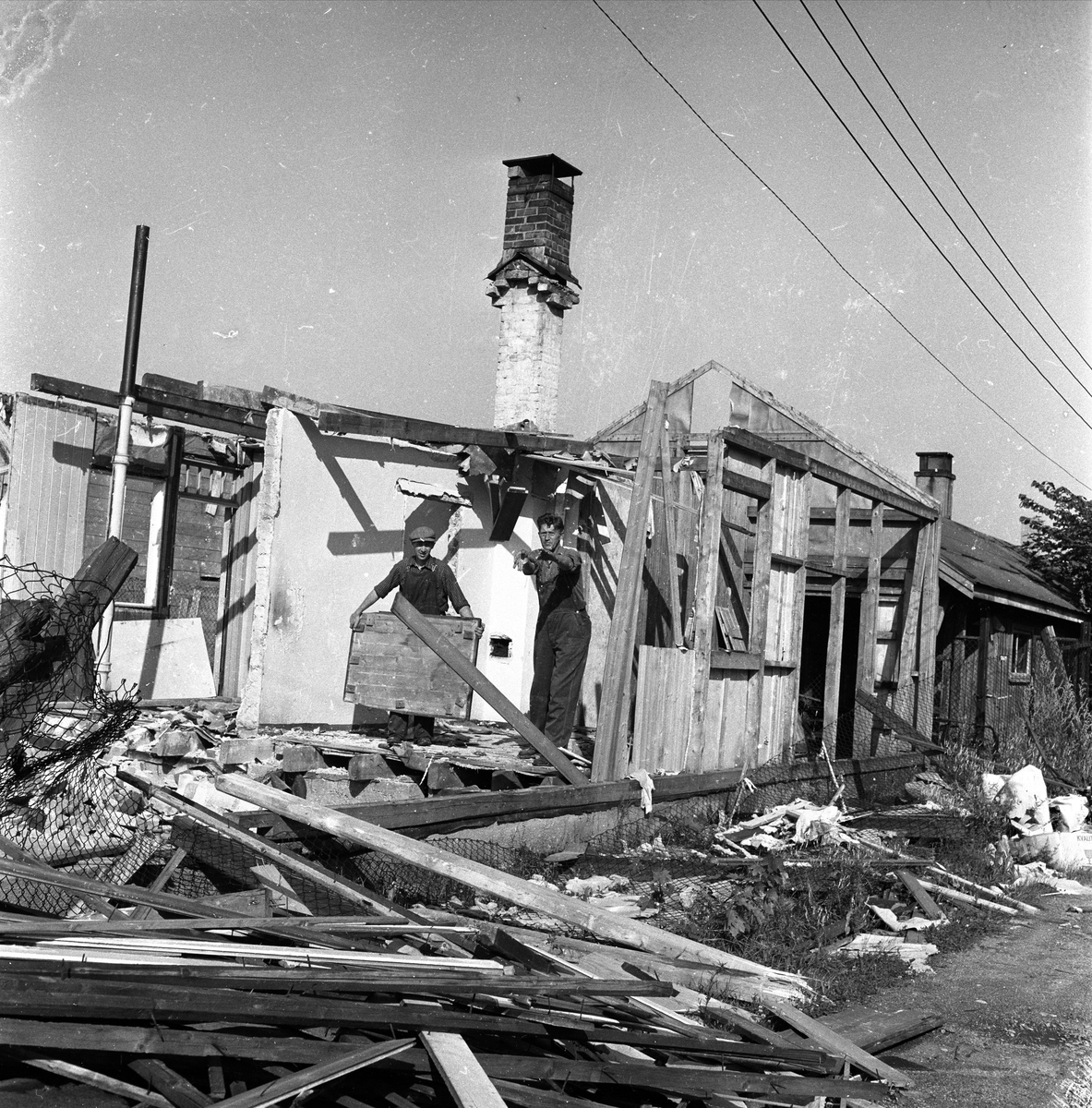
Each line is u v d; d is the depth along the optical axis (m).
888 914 7.72
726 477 10.91
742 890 7.46
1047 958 7.48
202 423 11.18
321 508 9.98
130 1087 3.20
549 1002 4.09
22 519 10.20
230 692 11.83
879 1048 5.39
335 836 6.57
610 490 12.90
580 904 5.47
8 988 3.15
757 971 5.09
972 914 8.48
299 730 9.39
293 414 9.70
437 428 10.28
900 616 16.34
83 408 10.76
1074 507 24.02
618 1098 3.93
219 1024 3.44
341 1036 3.57
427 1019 3.65
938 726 17.92
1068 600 22.73
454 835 7.54
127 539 15.79
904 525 16.52
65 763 6.13
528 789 8.24
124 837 6.15
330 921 4.53
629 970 5.09
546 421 16.55
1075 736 17.69
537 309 16.44
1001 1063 5.38
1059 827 12.21
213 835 6.12
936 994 6.43
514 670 12.10
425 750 8.86
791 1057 4.31
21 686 5.84
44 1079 3.23
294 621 9.73
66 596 6.08
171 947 3.71
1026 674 20.81
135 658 10.94
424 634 8.23
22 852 5.17
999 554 23.45
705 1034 4.39
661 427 9.76
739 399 14.95
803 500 12.78
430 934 4.65
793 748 12.53
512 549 12.21
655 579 11.82
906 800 13.24
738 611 12.71
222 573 12.12
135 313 10.20
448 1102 3.53
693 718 10.46
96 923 3.93
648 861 8.49
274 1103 3.22
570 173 16.86
